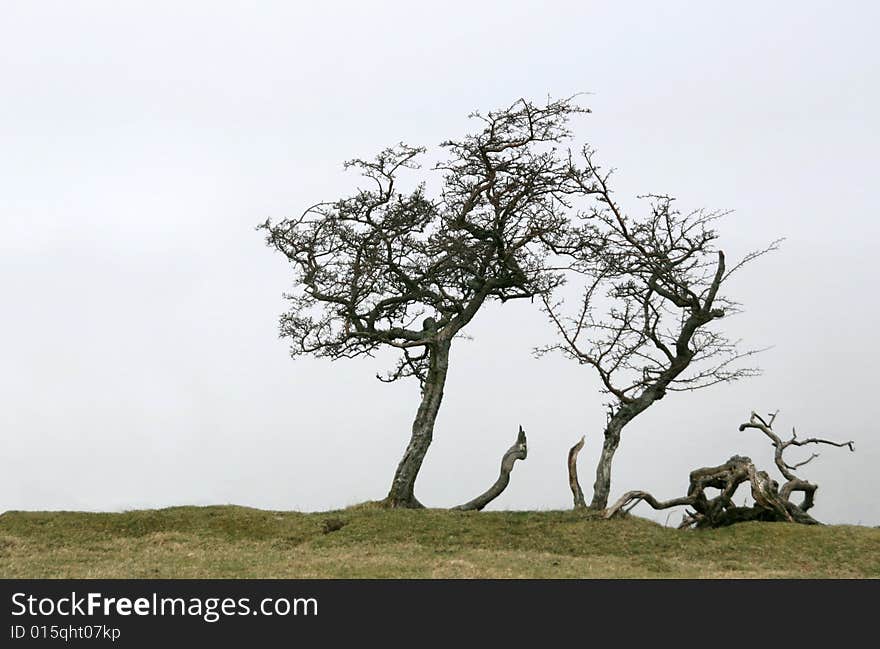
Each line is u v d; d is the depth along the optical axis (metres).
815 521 32.09
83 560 27.02
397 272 35.66
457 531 30.11
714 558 27.88
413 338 35.81
